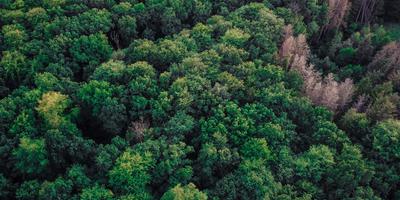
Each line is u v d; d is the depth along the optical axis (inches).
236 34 4052.7
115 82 3631.9
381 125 3385.8
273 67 3809.1
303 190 3056.1
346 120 3545.8
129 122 3474.4
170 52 3900.1
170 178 3041.3
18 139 3277.6
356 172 3122.5
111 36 4370.1
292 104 3538.4
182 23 4650.6
